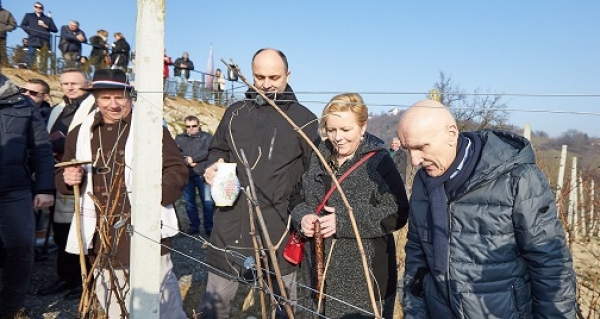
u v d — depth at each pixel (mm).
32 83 4457
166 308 2385
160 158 1610
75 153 2572
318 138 2439
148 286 1632
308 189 2152
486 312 1532
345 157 2078
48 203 3064
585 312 3682
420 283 1810
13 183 2904
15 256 2963
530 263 1496
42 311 3439
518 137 1568
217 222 2422
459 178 1545
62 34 10789
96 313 2195
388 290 2033
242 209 2357
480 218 1519
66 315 3377
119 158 2377
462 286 1551
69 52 10852
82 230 2393
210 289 2434
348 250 1981
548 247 1444
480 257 1525
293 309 2346
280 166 2385
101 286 2371
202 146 6098
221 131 2578
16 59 10172
